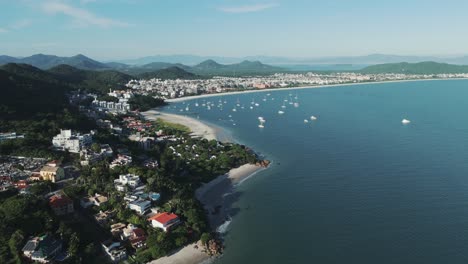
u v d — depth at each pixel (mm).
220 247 154375
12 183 185625
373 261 141375
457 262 138250
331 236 160125
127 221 166125
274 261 144750
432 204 184750
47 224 149750
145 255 146125
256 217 181000
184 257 148500
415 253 144875
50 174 193250
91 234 156000
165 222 161500
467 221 167000
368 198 195125
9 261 130500
